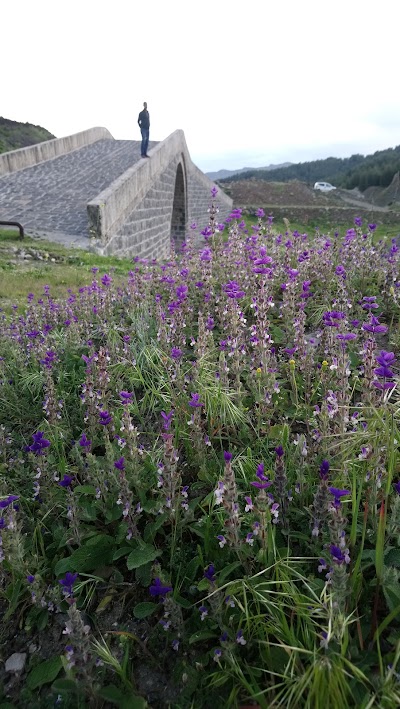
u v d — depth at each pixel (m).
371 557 2.34
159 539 2.85
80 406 4.26
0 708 2.15
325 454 2.93
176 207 33.09
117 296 6.81
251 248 6.94
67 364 5.07
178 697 2.11
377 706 1.75
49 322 6.48
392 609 2.11
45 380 4.30
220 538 2.35
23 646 2.48
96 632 2.46
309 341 4.41
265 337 3.89
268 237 7.57
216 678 2.08
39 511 3.08
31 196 20.08
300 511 2.68
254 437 3.51
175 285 6.23
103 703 2.12
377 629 1.98
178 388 3.94
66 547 2.94
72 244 15.26
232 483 2.25
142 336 4.98
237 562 2.35
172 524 2.75
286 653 2.07
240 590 2.33
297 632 2.10
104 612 2.56
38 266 12.39
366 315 5.09
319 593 2.26
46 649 2.44
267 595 2.25
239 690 2.02
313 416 3.41
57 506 3.16
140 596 2.63
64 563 2.70
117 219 17.34
